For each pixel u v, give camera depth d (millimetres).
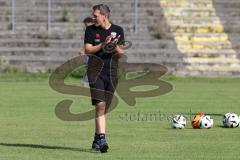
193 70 101250
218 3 115375
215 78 98188
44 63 99938
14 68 98875
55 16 109812
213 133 46875
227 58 104375
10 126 50438
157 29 108438
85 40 37844
